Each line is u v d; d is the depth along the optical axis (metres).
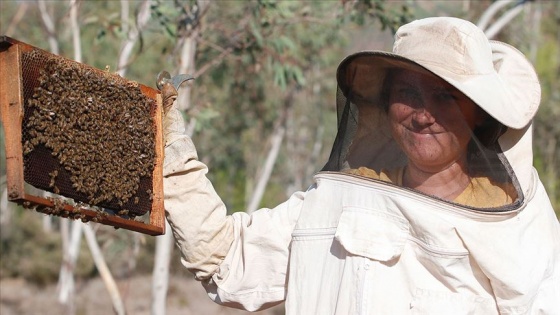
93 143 3.32
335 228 3.79
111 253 11.62
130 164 3.50
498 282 3.57
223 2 9.47
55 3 13.58
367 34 12.74
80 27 11.36
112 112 3.41
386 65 3.72
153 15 8.20
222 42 9.88
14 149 3.06
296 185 21.58
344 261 3.71
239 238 4.09
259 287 4.02
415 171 3.82
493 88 3.73
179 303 20.56
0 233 25.97
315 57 12.63
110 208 3.48
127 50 8.98
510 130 3.98
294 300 3.83
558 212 14.16
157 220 3.66
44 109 3.14
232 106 13.84
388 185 3.68
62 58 3.26
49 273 25.05
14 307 21.20
